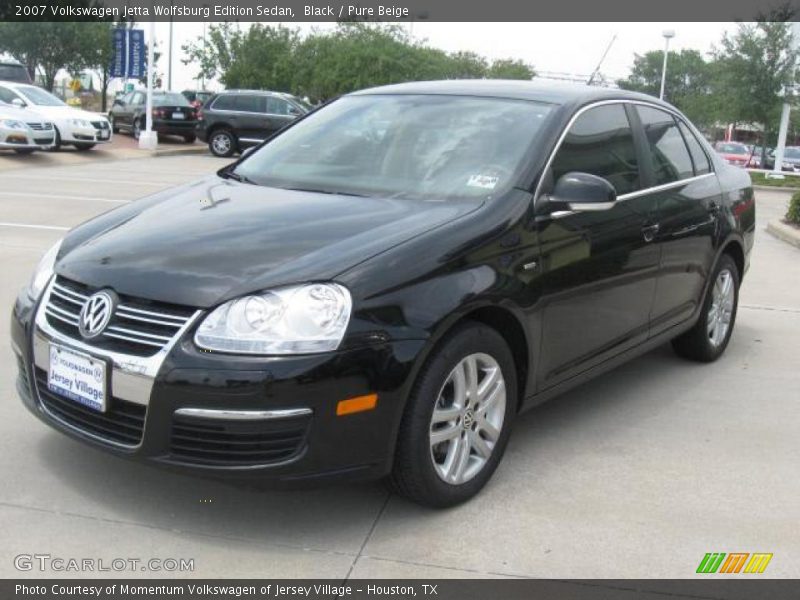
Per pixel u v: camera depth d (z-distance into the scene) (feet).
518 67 162.20
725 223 18.04
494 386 11.81
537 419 15.02
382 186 13.24
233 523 10.93
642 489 12.37
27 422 13.74
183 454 9.96
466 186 12.73
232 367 9.66
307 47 132.26
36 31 146.41
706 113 161.68
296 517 11.13
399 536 10.78
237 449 9.82
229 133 81.00
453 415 11.22
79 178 53.36
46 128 63.93
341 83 124.88
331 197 12.83
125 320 10.32
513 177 12.67
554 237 12.60
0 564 9.86
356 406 10.00
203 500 11.46
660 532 11.15
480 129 13.84
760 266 31.96
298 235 11.15
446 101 14.93
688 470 13.07
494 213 11.98
